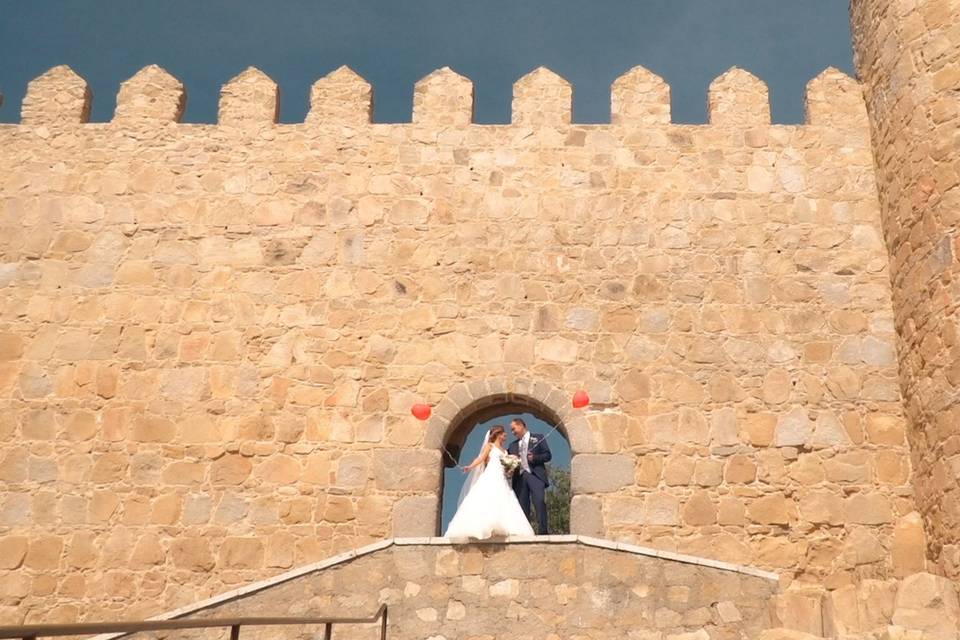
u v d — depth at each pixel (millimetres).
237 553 12648
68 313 13867
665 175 14539
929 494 11984
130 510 12836
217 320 13844
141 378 13508
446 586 9852
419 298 13930
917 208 12727
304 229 14344
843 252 13938
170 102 15227
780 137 14719
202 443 13180
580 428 13148
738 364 13391
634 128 14875
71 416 13297
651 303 13789
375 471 13039
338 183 14625
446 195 14516
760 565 12398
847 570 12312
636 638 9555
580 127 14906
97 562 12586
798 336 13500
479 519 10328
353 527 12758
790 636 8828
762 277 13852
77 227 14367
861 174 14414
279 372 13547
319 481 12992
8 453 13086
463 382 13469
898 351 13242
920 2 13297
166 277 14070
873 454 12805
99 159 14781
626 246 14117
